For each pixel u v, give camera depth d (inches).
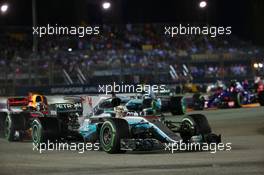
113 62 4773.6
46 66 4269.2
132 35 6102.4
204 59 4534.9
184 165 1342.3
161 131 1556.3
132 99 2304.4
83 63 4522.6
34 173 1290.6
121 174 1235.9
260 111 3085.6
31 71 4153.5
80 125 1819.6
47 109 1925.4
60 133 1793.8
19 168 1373.0
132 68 4183.1
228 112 3117.6
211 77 4244.6
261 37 6515.8
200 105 3400.6
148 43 5974.4
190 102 3432.6
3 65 4429.1
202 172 1230.9
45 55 4931.1
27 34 5900.6
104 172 1273.4
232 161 1396.4
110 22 6904.5
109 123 1573.6
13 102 2128.4
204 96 3444.9
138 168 1315.2
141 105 2319.1
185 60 4530.0
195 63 4515.3
